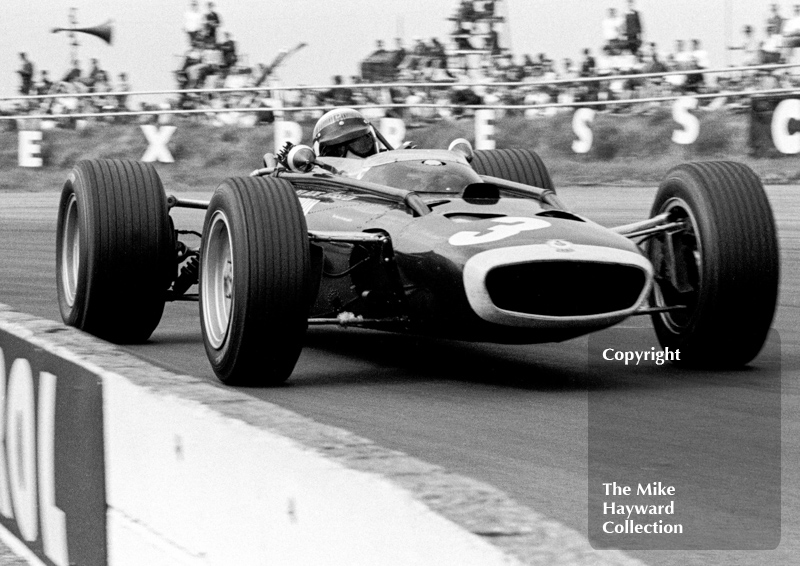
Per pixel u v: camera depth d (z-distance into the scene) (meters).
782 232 17.59
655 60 28.08
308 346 10.23
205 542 3.68
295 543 3.14
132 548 4.19
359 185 9.27
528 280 7.53
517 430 6.84
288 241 7.81
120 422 4.25
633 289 7.75
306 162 10.17
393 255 8.15
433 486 2.72
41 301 13.52
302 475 3.10
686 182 8.40
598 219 20.39
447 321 7.83
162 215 9.99
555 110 29.44
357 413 7.37
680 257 8.55
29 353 5.07
